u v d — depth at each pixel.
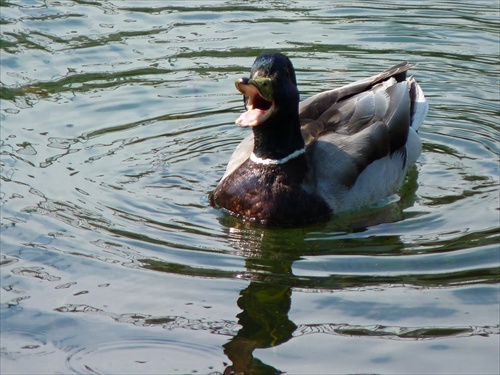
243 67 16.61
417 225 11.86
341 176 12.41
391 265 10.73
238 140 14.38
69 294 9.98
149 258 10.79
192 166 13.49
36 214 11.73
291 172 12.07
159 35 17.80
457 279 10.35
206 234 11.52
